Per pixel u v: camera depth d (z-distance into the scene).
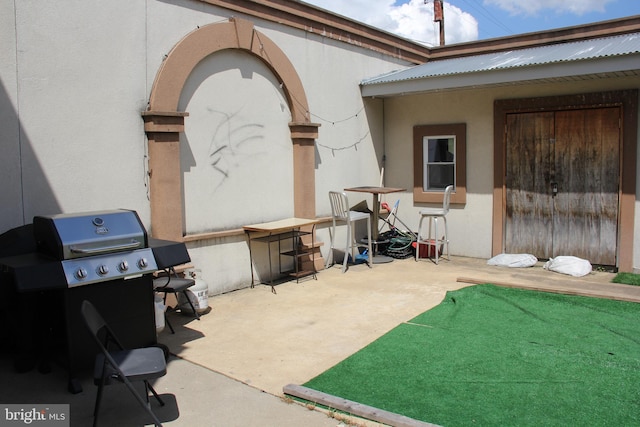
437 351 4.53
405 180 9.38
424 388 3.82
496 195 8.39
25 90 4.63
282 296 6.36
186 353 4.59
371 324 5.29
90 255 3.83
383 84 8.42
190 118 5.99
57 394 3.84
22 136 4.63
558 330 5.03
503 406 3.52
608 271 7.50
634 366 4.16
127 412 3.55
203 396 3.77
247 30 6.50
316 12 7.64
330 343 4.79
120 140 5.33
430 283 6.93
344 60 8.34
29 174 4.69
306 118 7.51
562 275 7.32
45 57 4.74
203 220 6.18
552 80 7.31
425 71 8.48
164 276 5.38
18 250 4.11
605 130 7.43
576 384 3.85
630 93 7.14
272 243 7.10
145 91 5.52
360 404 3.49
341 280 7.16
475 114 8.55
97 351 3.98
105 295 4.04
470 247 8.77
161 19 5.62
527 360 4.31
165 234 5.64
